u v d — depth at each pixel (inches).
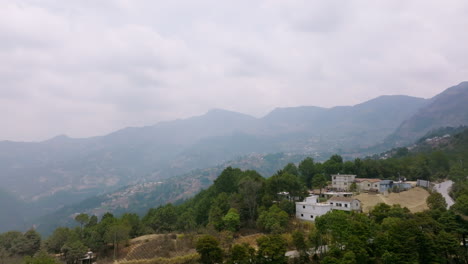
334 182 5241.1
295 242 2573.8
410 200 4372.5
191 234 3334.2
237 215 3452.3
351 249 2330.2
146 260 2751.0
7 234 3425.2
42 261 2496.3
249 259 2445.9
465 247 2549.2
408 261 2234.3
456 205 3294.8
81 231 3693.4
